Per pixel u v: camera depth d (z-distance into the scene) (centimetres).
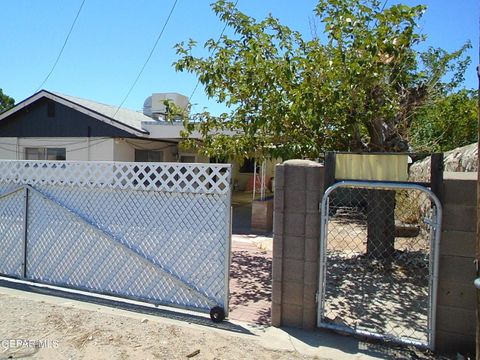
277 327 364
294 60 514
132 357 304
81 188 472
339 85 512
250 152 600
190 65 571
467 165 604
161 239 433
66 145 1455
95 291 462
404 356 312
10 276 514
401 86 596
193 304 415
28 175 503
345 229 873
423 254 648
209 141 635
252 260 652
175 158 1731
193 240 417
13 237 514
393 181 332
